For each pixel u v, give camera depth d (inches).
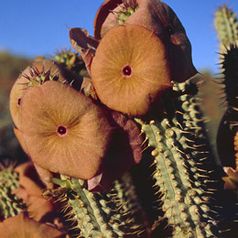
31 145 20.5
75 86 21.5
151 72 20.1
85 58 21.2
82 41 22.1
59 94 19.9
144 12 20.7
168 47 20.5
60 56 26.0
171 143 20.5
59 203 25.4
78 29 22.4
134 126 20.9
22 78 22.4
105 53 20.3
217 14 33.3
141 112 20.5
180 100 20.7
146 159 23.1
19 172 28.5
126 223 22.4
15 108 22.5
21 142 22.9
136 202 24.9
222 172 24.0
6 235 22.8
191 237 20.9
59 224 24.3
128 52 20.2
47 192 21.9
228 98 24.0
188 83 20.8
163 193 21.3
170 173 20.6
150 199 24.8
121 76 20.4
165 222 23.0
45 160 20.5
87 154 20.2
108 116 20.6
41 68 22.2
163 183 20.9
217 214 22.5
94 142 20.2
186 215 20.8
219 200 23.6
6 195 26.2
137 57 20.2
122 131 20.8
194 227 20.8
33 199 26.8
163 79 20.2
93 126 20.1
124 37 20.1
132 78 20.3
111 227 21.1
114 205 21.7
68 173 20.5
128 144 20.9
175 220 21.0
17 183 28.4
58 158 20.4
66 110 19.9
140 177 24.7
